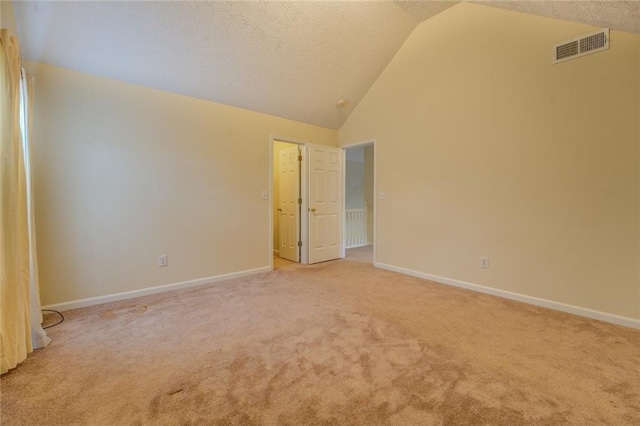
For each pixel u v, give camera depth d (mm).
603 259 2400
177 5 2477
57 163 2602
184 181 3342
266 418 1330
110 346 1997
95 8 2311
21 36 2312
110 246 2881
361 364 1763
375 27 3430
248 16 2750
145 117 3064
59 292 2631
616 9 1951
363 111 4488
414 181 3807
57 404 1425
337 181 5016
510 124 2918
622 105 2295
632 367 1728
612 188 2352
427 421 1305
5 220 1691
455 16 3320
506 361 1795
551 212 2672
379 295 3064
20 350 1760
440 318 2457
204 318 2469
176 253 3299
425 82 3645
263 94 3709
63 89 2619
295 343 2029
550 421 1304
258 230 4012
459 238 3354
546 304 2707
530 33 2766
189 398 1468
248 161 3893
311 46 3299
